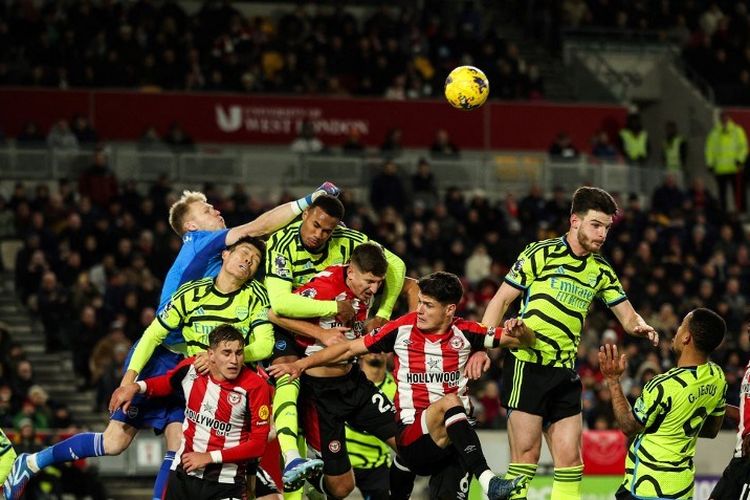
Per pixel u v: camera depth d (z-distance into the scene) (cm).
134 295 6391
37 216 6800
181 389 3008
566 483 3002
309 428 3166
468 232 7431
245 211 6938
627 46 9731
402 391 2933
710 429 3200
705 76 9525
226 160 7881
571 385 3008
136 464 5688
